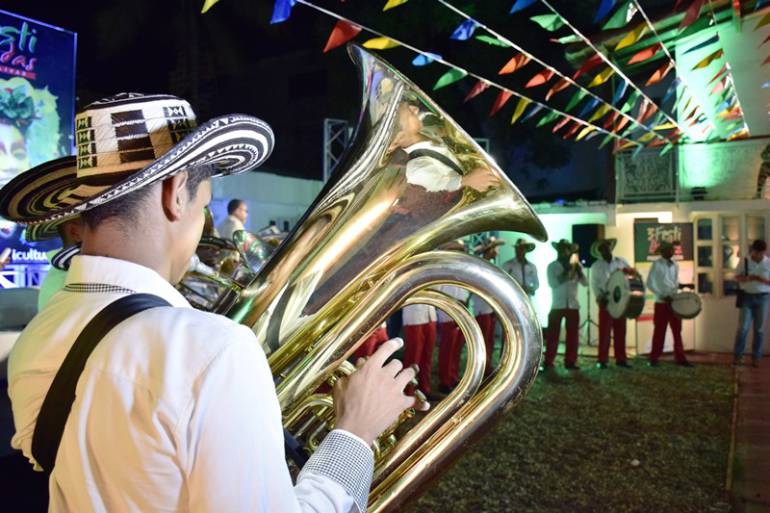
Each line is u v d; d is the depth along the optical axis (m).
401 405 1.02
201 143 0.86
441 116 1.41
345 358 1.26
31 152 4.54
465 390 1.29
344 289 1.32
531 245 8.52
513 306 1.29
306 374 1.24
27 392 0.81
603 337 8.55
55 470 0.78
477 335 1.32
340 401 1.01
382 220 1.37
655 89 9.65
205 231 2.42
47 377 0.80
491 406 1.28
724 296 9.91
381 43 3.13
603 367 8.51
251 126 0.95
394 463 1.24
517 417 5.75
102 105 0.90
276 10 2.37
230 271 2.25
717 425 5.46
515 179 15.05
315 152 16.70
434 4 12.16
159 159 0.82
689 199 10.23
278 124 17.09
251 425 0.74
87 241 0.87
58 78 4.67
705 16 5.43
